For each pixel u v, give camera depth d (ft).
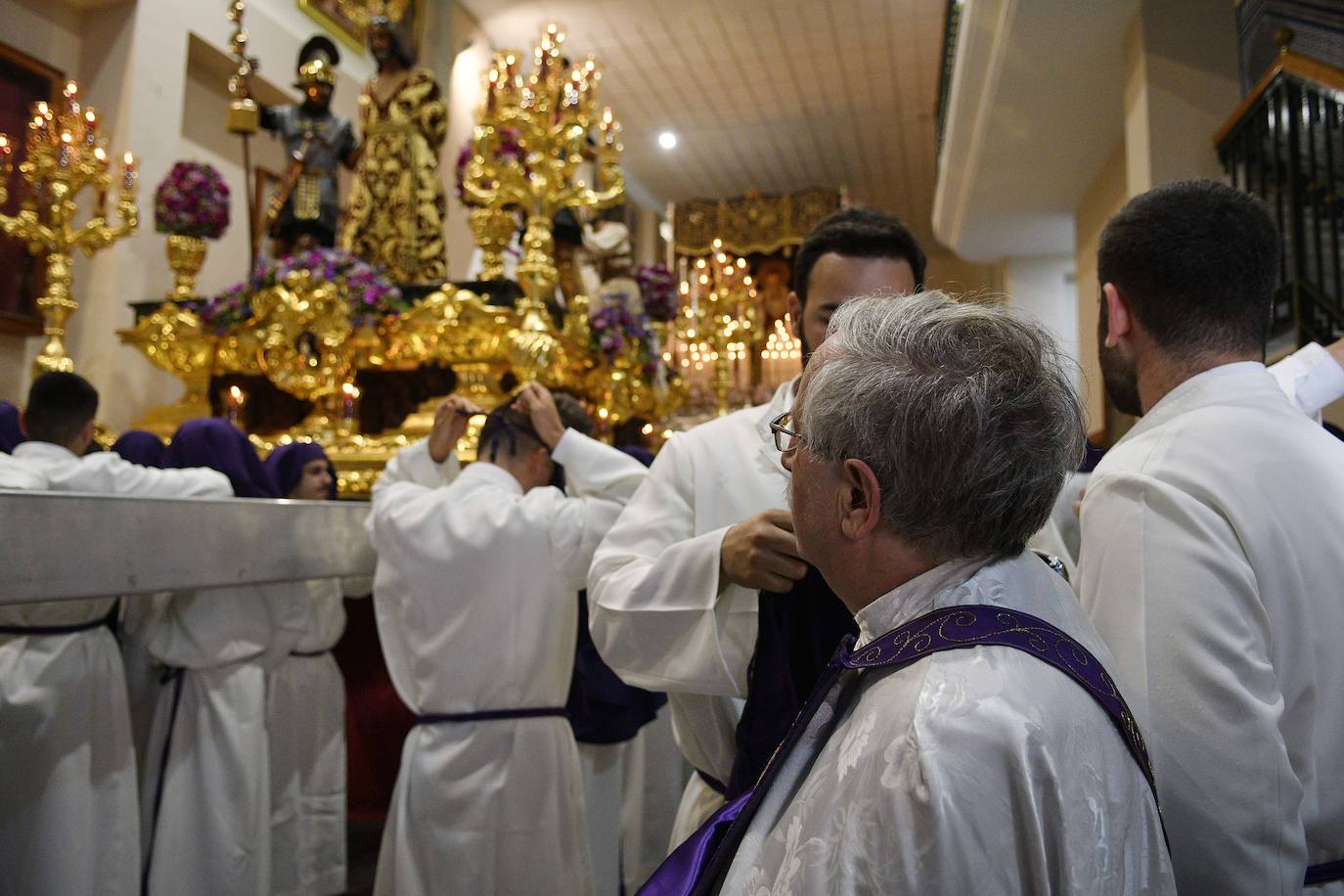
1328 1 14.12
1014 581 2.99
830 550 3.21
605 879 9.68
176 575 6.61
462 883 7.60
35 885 8.07
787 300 5.92
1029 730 2.55
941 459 2.93
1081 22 17.97
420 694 8.04
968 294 3.53
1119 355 4.83
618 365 17.56
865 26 34.17
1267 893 3.43
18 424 11.52
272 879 10.68
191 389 17.69
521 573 7.84
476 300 14.98
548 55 13.53
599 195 14.01
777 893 2.72
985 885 2.39
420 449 9.23
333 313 15.26
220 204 18.07
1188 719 3.59
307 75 19.65
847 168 46.78
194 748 9.49
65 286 17.37
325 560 8.63
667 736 12.02
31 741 8.18
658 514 5.69
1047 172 25.25
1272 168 14.19
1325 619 3.75
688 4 32.73
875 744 2.69
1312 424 4.21
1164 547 3.85
